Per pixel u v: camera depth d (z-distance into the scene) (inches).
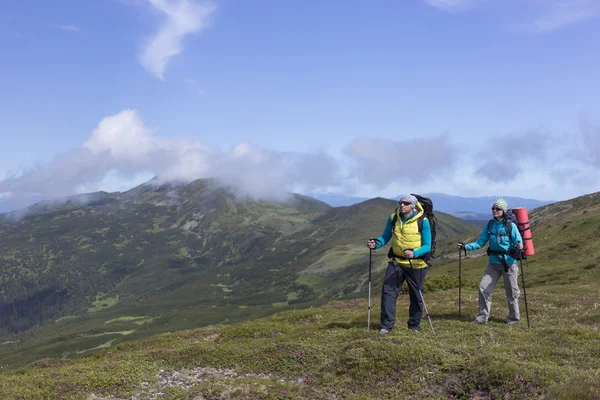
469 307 716.7
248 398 397.4
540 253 2662.4
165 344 821.9
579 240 2613.2
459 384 361.7
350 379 410.3
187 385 468.1
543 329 479.2
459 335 488.7
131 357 587.2
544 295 827.4
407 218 500.4
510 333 480.1
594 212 3348.9
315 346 498.0
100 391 450.9
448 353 409.4
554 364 372.8
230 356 530.6
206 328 967.0
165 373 511.8
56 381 470.0
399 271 506.0
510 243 539.2
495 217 551.8
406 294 1112.2
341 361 443.2
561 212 5007.4
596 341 414.6
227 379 448.1
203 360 536.4
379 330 520.4
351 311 856.9
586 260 2199.8
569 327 476.4
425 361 399.9
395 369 404.2
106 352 854.5
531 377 334.6
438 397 355.9
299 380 442.0
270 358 497.4
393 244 514.0
